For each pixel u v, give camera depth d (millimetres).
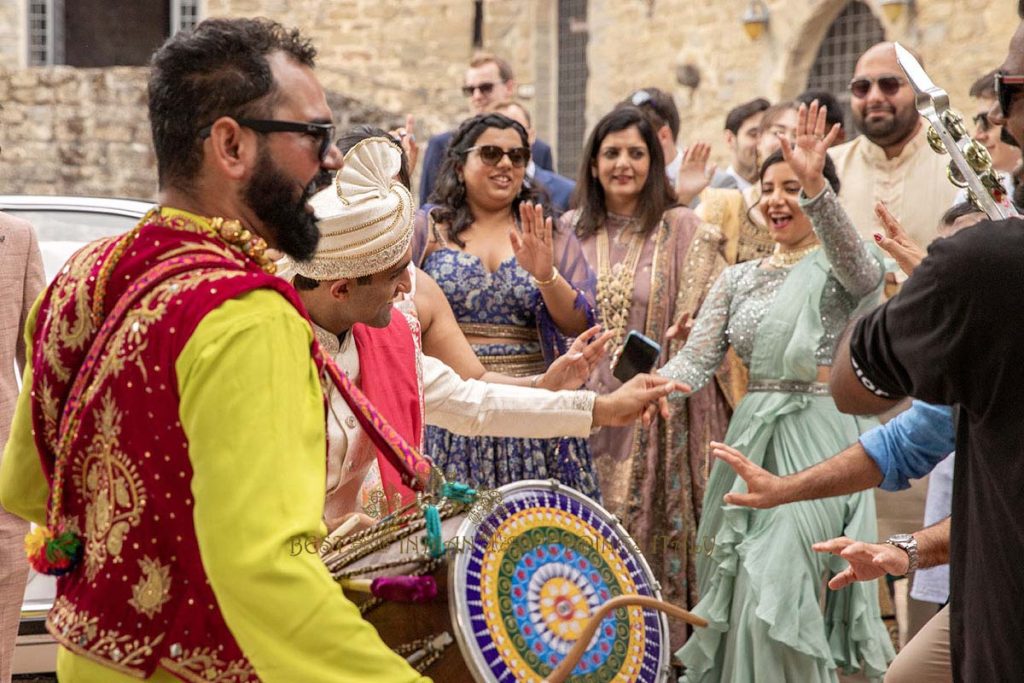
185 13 21562
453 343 3891
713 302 4992
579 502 2432
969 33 13555
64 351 2082
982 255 2014
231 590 1864
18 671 4359
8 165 16609
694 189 6668
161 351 1935
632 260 5473
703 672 4645
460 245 4812
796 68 15633
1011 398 2037
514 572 2271
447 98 20906
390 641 2238
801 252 4863
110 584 1968
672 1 17484
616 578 2377
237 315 1934
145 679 1948
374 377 2955
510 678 2164
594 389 5340
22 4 21328
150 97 2066
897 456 3246
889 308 2154
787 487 3236
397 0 20844
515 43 20609
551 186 7578
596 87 19125
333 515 2867
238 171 2041
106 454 1987
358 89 20812
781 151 4852
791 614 4379
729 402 5398
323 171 2152
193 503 1938
